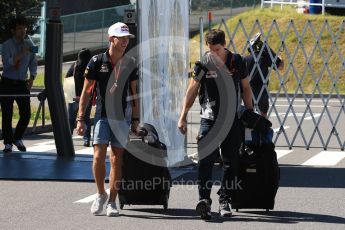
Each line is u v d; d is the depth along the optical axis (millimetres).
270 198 11656
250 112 11406
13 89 17703
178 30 16625
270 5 52969
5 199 12672
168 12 15820
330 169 16531
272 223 11086
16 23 17688
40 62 48750
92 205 11711
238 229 10688
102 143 11359
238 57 11219
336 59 43500
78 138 22078
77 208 12023
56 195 13062
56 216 11414
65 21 51906
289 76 42719
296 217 11523
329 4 46562
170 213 11742
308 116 29250
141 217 11438
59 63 17266
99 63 11336
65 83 20828
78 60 19594
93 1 58125
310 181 14781
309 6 48156
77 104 20641
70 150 17500
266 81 18828
